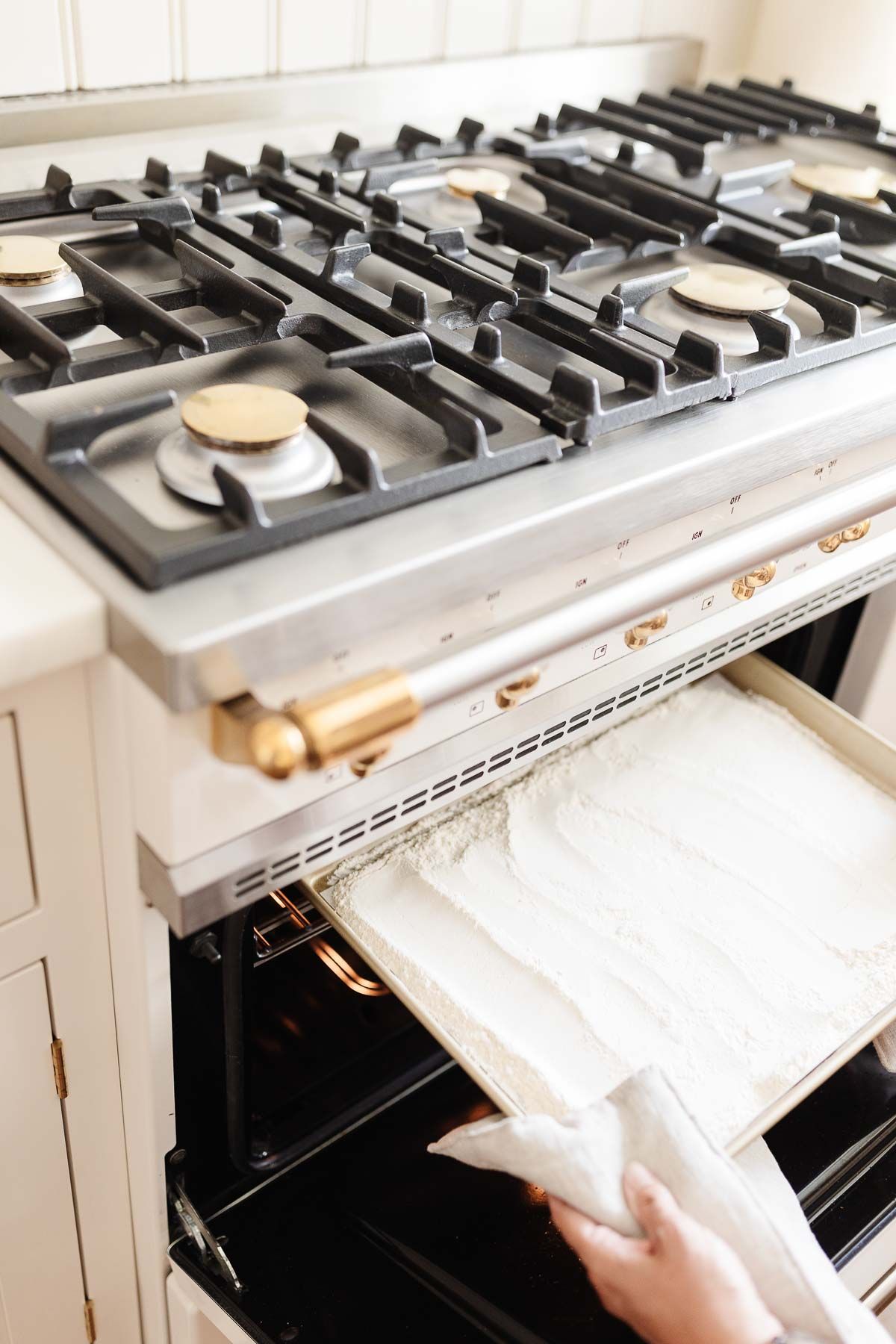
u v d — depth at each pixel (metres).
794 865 0.80
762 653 1.07
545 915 0.74
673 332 0.77
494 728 0.70
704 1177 0.57
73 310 0.68
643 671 0.78
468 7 1.17
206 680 0.49
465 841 0.79
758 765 0.88
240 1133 0.77
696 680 0.96
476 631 0.62
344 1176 0.84
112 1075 0.73
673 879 0.78
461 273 0.75
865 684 1.07
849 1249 0.77
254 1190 0.82
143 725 0.54
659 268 0.93
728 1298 0.55
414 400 0.66
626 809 0.83
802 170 1.12
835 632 1.04
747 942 0.74
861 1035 0.68
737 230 0.95
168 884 0.59
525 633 0.61
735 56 1.43
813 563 0.85
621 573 0.68
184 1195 0.77
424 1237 0.81
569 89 1.28
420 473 0.59
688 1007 0.69
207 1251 0.77
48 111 0.94
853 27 1.32
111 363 0.63
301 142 1.05
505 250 0.93
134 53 0.98
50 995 0.66
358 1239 0.80
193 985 0.69
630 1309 0.59
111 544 0.52
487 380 0.67
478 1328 0.76
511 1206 0.83
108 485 0.54
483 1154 0.59
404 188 1.02
